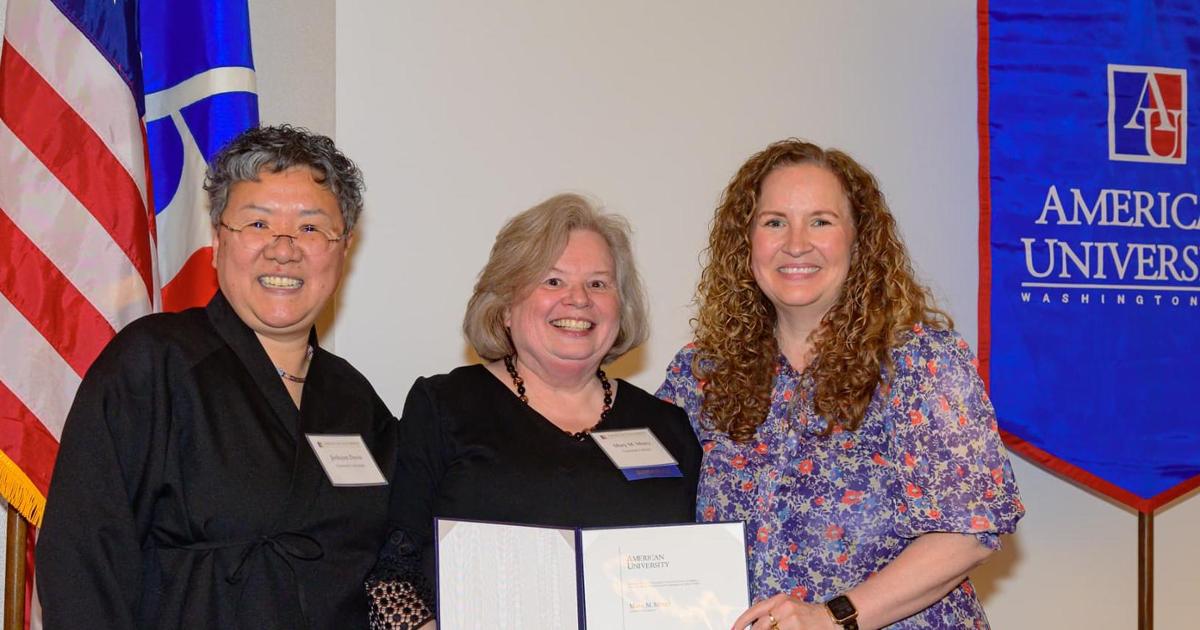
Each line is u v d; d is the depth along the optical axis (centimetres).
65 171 268
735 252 242
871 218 231
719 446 237
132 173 273
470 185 349
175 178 300
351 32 342
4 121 269
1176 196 359
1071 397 347
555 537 209
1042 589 389
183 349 210
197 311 222
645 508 227
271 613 203
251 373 216
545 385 241
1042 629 388
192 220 293
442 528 209
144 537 203
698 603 208
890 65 387
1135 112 357
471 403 234
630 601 206
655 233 365
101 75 274
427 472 228
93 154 271
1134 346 352
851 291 228
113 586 193
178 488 203
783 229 231
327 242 220
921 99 389
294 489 210
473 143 350
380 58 344
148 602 201
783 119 378
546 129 357
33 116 269
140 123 280
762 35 377
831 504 218
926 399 213
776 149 242
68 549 191
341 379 234
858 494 218
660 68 368
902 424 215
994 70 352
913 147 388
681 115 369
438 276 346
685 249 368
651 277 365
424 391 235
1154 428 350
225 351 216
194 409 207
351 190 227
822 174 233
